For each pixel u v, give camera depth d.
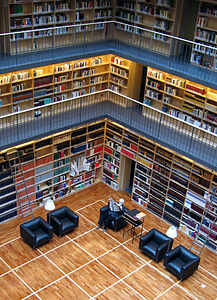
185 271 10.46
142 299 10.03
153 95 13.37
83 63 13.55
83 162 13.81
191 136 11.44
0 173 11.53
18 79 12.00
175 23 12.78
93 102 14.07
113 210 12.26
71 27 13.42
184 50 13.48
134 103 14.31
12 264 10.70
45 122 12.24
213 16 11.56
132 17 13.90
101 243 11.79
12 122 12.31
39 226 11.56
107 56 14.34
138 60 12.71
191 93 12.37
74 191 14.13
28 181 12.51
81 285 10.24
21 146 11.85
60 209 12.10
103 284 10.35
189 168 11.84
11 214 12.38
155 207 13.25
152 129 12.42
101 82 14.37
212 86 11.00
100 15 13.99
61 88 13.33
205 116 12.16
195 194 11.90
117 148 13.89
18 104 12.53
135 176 13.57
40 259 10.95
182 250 10.95
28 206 12.85
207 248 12.05
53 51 12.69
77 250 11.41
